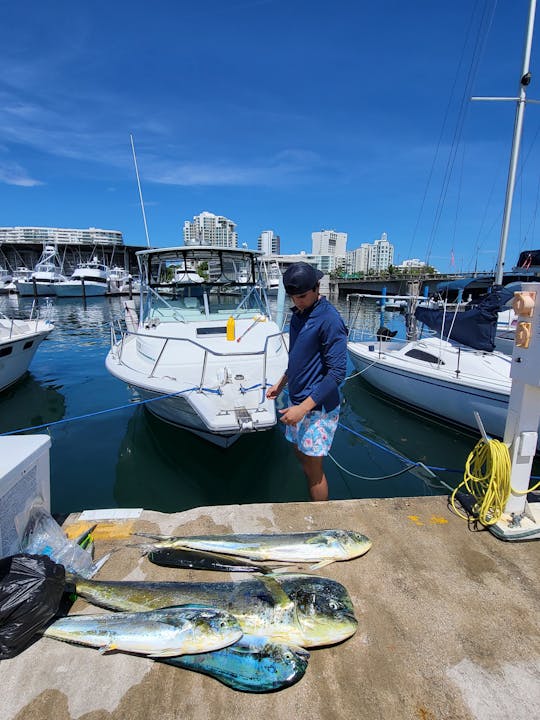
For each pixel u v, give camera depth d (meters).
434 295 10.41
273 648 1.77
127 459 5.63
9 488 2.03
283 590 2.06
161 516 2.80
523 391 2.48
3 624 1.76
